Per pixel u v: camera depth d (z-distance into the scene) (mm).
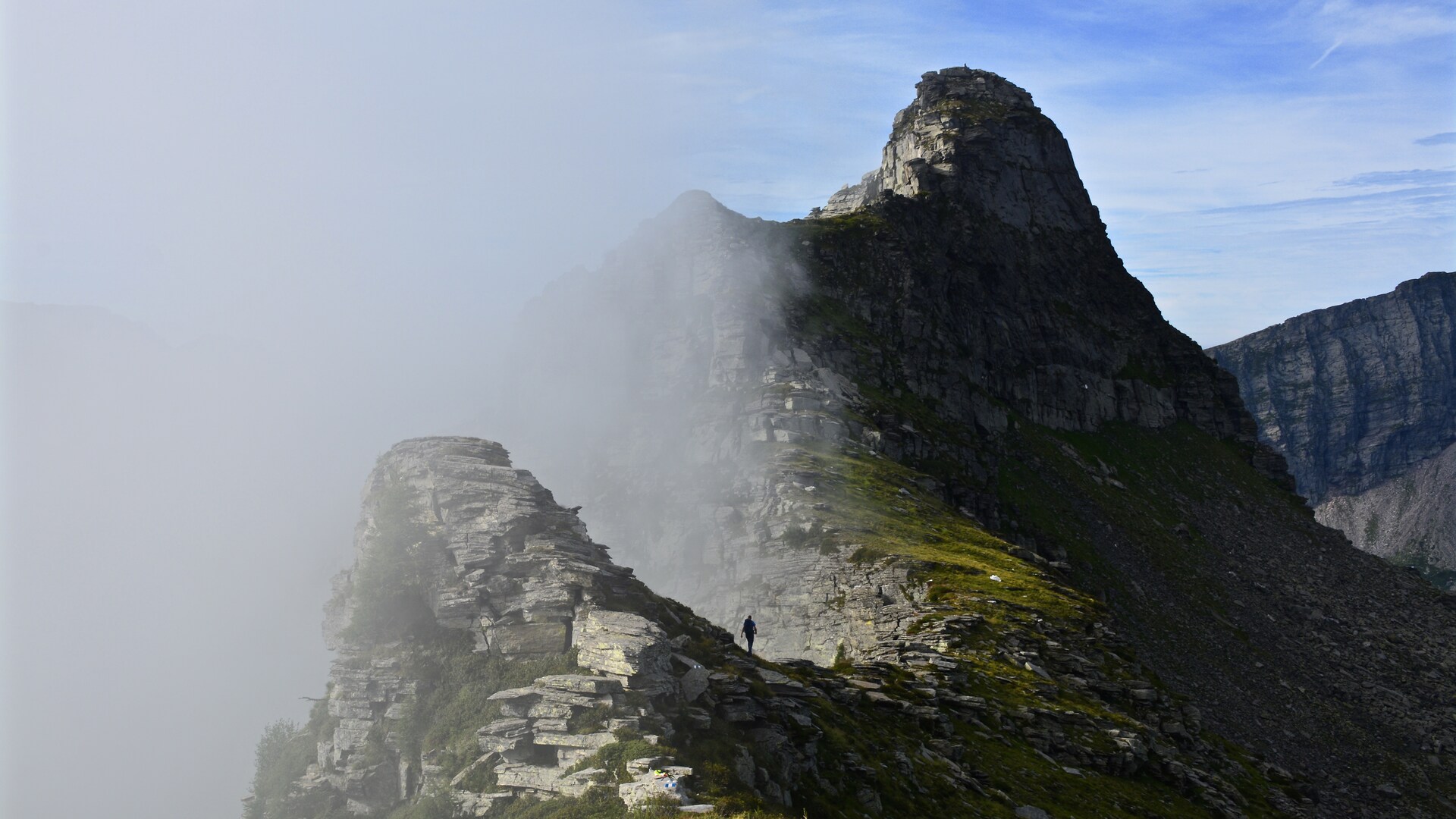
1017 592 127562
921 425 195625
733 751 51125
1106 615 131750
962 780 67875
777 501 147250
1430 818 154250
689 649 61531
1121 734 92938
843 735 62406
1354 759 167625
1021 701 93375
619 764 49031
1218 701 171000
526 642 59812
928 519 152750
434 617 63406
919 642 106438
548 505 67688
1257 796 106375
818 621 125125
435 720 58531
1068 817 71250
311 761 64938
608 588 62031
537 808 48844
